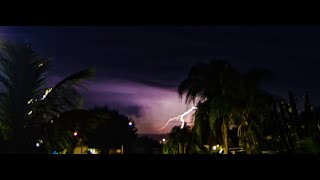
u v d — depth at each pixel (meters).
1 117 6.56
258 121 8.91
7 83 6.66
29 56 6.61
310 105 6.01
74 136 7.12
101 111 7.21
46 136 6.71
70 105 6.89
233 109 9.65
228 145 10.86
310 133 5.72
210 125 10.48
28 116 6.71
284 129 6.14
